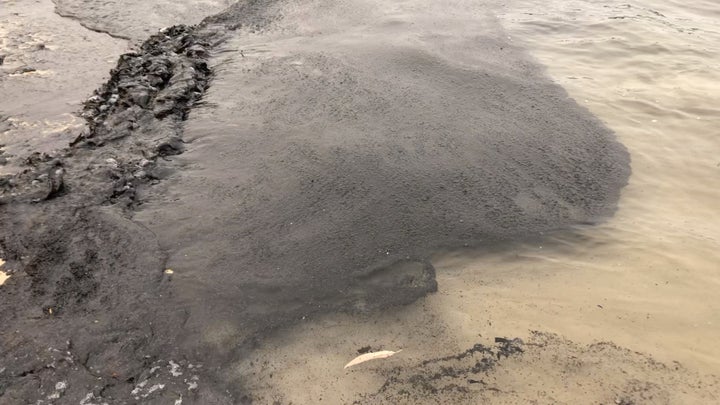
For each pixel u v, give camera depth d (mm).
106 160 4371
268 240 3740
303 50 6480
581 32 7215
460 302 3412
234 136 4797
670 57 6520
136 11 7695
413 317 3305
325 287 3455
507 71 6176
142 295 3291
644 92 5840
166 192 4137
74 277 3367
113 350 2975
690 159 4840
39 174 4152
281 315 3271
